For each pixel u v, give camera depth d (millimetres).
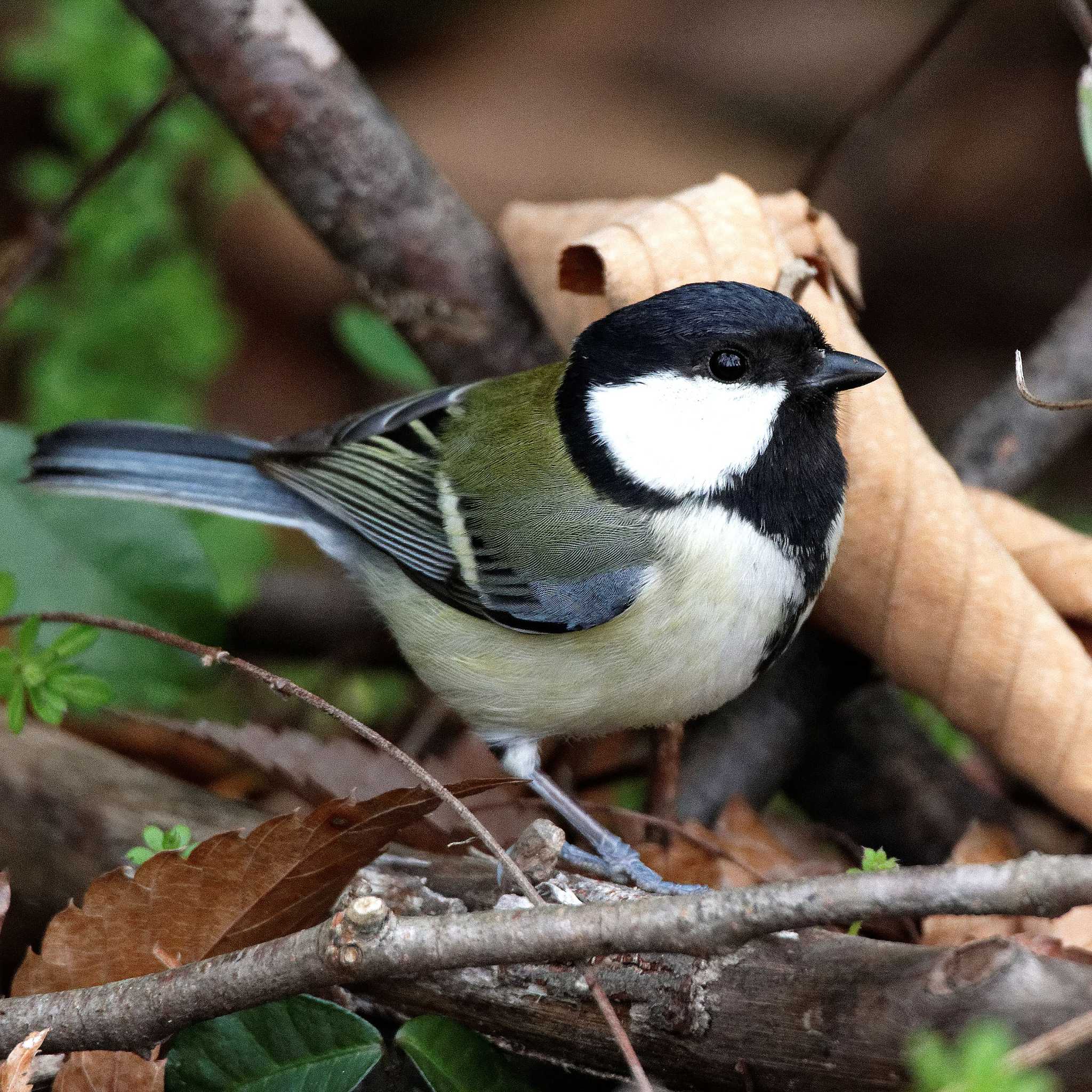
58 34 9883
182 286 9938
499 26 14570
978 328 12891
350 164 8555
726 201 7453
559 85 14008
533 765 7309
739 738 7824
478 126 13789
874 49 13914
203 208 11320
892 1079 4551
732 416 6566
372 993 5672
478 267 8836
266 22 8266
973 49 13789
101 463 8062
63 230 9094
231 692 9492
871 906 4203
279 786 7438
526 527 6883
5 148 12508
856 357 6609
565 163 13461
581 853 6926
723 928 4367
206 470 8133
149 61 9820
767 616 6684
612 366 6809
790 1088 4859
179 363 9938
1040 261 13023
